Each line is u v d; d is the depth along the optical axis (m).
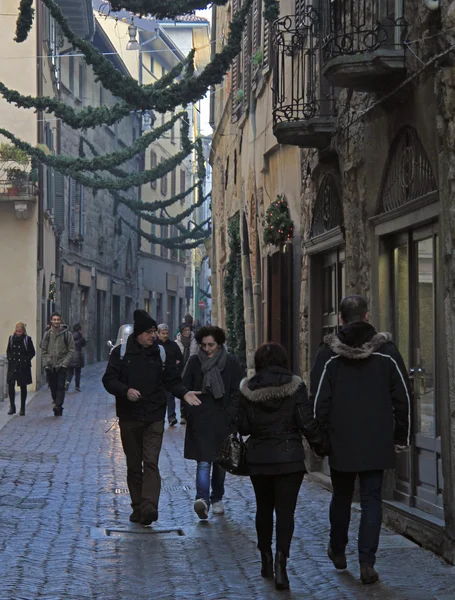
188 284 80.31
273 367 8.10
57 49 40.09
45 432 20.16
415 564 8.59
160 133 29.95
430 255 10.02
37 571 8.23
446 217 8.85
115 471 14.58
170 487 13.20
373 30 10.41
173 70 20.42
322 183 14.16
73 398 29.38
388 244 11.45
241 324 25.44
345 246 12.53
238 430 8.12
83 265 47.34
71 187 44.06
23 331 24.16
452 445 8.67
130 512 11.34
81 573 8.21
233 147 26.78
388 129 10.95
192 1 15.24
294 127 13.27
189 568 8.49
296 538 9.67
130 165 59.28
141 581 8.03
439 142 8.97
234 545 9.50
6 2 33.91
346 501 8.26
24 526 10.24
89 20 42.66
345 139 12.47
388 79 10.65
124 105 19.81
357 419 7.97
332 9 12.85
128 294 60.12
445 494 8.84
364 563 7.86
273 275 17.25
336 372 8.07
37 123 33.84
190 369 11.06
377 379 8.03
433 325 9.84
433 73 9.38
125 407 10.80
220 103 32.53
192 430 10.92
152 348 10.84
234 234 26.06
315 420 7.94
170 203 46.44
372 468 7.91
